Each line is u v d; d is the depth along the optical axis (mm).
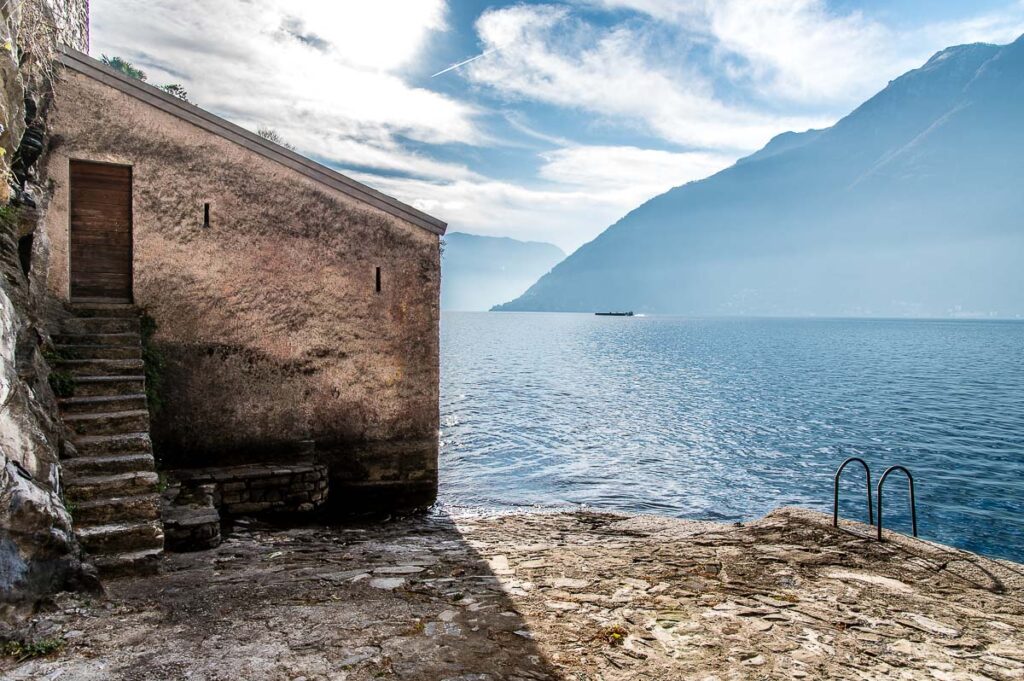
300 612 5027
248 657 4148
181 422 10219
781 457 24672
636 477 20531
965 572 5848
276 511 10219
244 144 10414
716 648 4359
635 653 4277
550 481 19281
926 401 40156
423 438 11938
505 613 5008
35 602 4703
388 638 4492
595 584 5742
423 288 11875
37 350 7281
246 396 10641
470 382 44688
